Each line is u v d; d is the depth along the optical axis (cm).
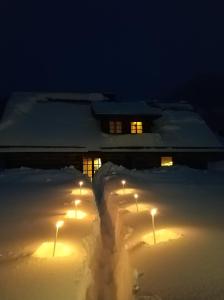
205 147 2452
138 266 413
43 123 2564
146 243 504
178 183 1396
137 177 1593
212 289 327
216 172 1955
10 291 347
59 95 3033
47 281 371
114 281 497
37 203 905
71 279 376
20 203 914
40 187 1280
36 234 568
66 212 758
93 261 532
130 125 2516
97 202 1236
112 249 654
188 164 2459
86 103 2995
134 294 341
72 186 1273
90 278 450
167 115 2877
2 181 1536
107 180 1455
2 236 560
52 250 476
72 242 517
